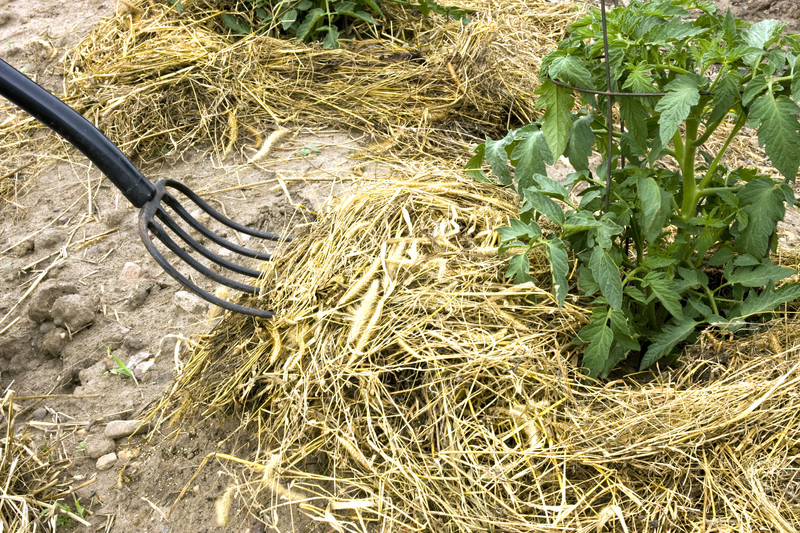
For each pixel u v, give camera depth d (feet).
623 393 7.46
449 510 6.62
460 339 7.79
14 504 7.74
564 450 6.89
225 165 12.23
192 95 13.35
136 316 10.01
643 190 7.48
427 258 8.55
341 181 11.45
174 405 8.75
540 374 7.53
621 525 6.47
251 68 13.88
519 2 16.98
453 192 9.65
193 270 10.56
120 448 8.46
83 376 9.32
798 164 6.91
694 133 7.66
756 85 6.97
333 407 7.71
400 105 13.35
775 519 6.19
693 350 7.82
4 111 14.06
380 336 7.91
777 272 7.80
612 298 7.36
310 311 8.36
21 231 11.49
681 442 6.77
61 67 14.85
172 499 7.87
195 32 14.58
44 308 9.93
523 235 7.97
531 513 6.68
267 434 8.07
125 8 15.49
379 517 7.01
